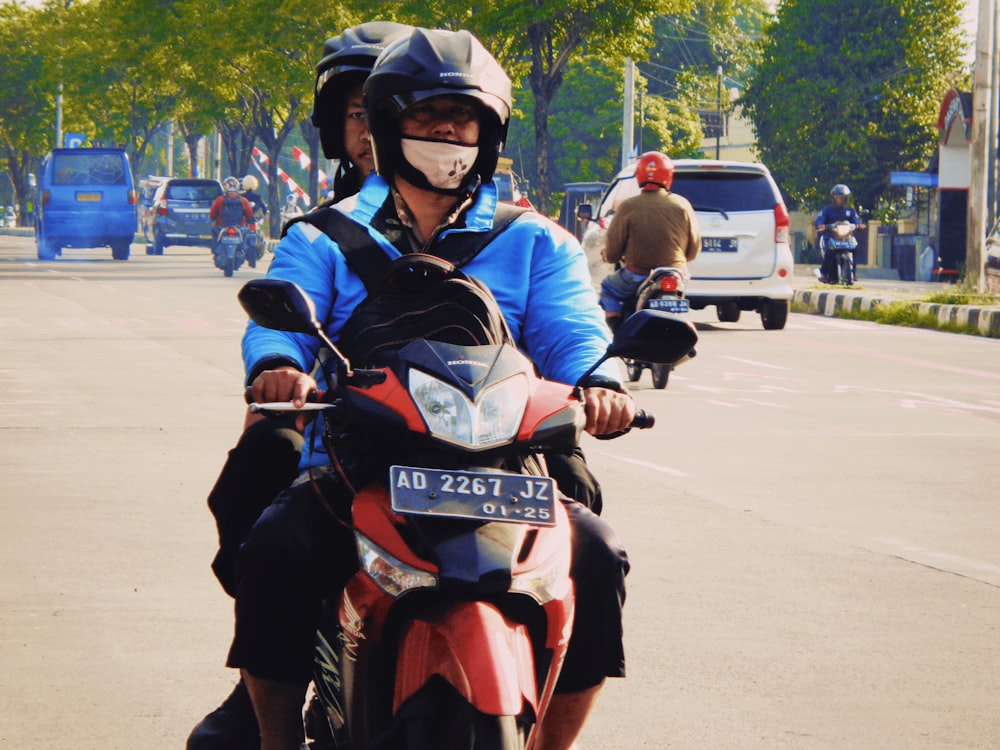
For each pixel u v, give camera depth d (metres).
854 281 80.50
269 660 8.91
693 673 14.64
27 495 22.67
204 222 120.12
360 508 8.39
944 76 158.88
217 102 147.12
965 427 31.48
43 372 37.97
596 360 9.75
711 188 55.19
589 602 8.93
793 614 16.83
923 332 57.31
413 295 9.27
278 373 9.02
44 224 109.00
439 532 8.15
